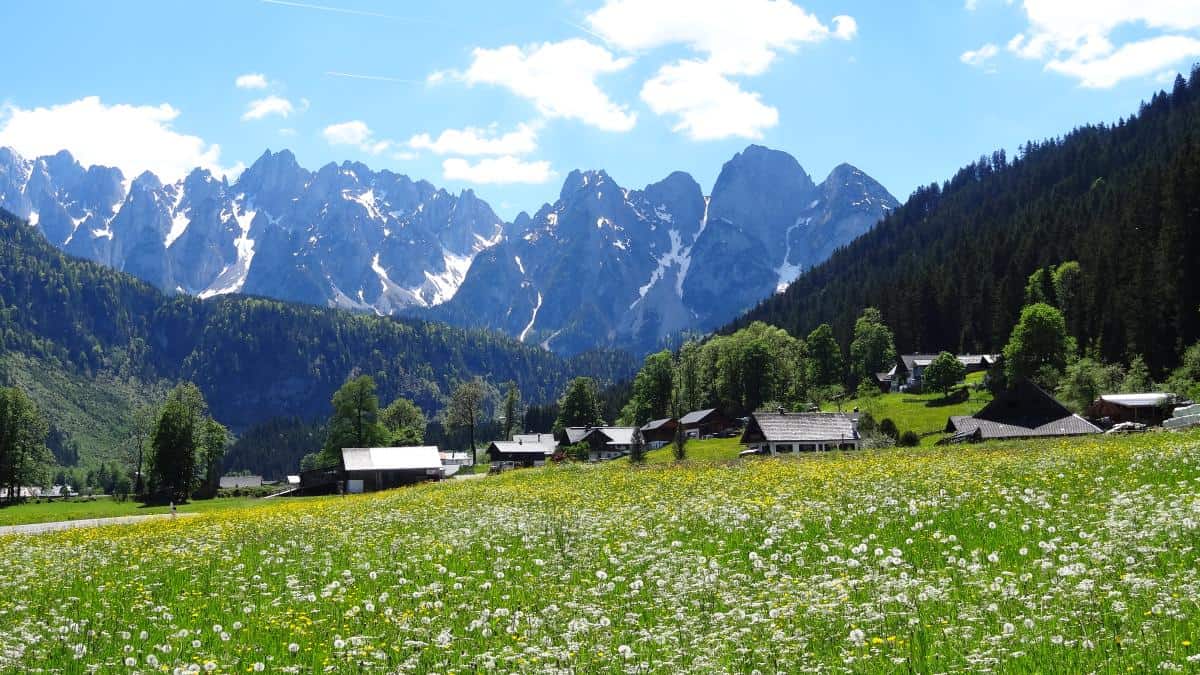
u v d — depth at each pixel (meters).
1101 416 82.88
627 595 13.85
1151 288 112.19
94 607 16.66
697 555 16.75
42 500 126.44
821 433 90.31
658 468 53.56
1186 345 105.50
